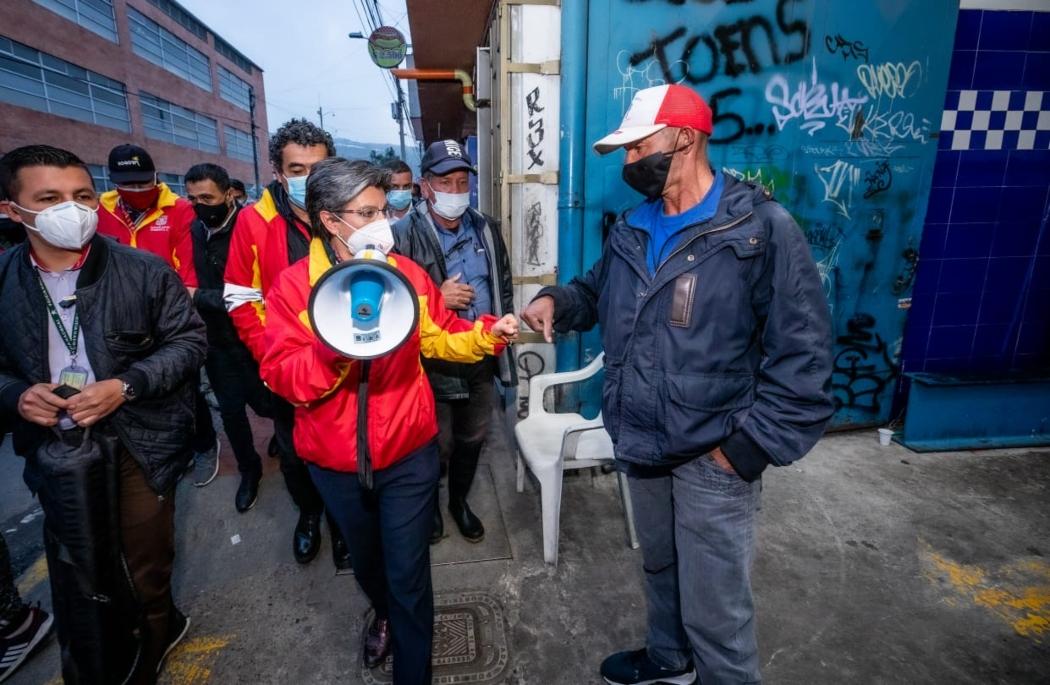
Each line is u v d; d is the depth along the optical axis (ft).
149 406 4.91
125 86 82.12
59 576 4.65
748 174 10.03
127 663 5.09
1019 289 11.60
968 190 11.02
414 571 4.80
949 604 6.84
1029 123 10.82
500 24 10.78
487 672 5.95
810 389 3.82
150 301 5.00
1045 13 10.42
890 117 10.25
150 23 92.38
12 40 60.49
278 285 4.50
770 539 8.14
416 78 23.06
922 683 5.75
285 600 7.09
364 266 3.53
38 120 63.67
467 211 8.01
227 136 126.31
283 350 4.30
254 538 8.38
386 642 6.06
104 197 9.72
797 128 10.00
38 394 4.22
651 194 4.46
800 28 9.57
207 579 7.49
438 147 7.23
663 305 4.29
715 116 9.71
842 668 5.94
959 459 10.43
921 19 9.87
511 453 11.12
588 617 6.73
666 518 5.05
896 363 11.44
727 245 4.00
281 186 6.62
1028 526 8.36
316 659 6.17
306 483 7.45
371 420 4.44
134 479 5.01
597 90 9.38
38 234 4.37
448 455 7.50
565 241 9.87
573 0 8.99
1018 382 10.68
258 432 12.35
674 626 5.35
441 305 5.24
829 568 7.51
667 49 9.33
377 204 4.37
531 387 8.97
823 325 3.90
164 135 95.86
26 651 6.06
